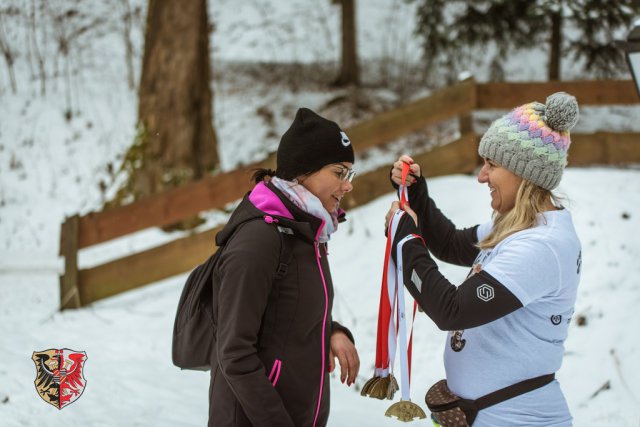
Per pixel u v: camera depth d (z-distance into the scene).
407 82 11.95
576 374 3.74
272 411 1.90
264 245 1.94
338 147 2.06
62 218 8.50
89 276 5.53
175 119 7.77
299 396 2.05
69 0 13.73
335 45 13.54
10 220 8.47
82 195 8.95
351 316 4.63
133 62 12.33
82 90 11.25
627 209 4.75
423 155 5.79
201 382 4.10
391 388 2.14
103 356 4.42
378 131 5.68
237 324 1.88
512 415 1.98
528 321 1.97
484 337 2.01
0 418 3.23
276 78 12.24
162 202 5.65
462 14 9.99
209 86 8.05
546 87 5.57
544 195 2.02
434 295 1.94
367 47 13.46
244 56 13.28
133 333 4.91
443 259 2.46
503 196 2.07
